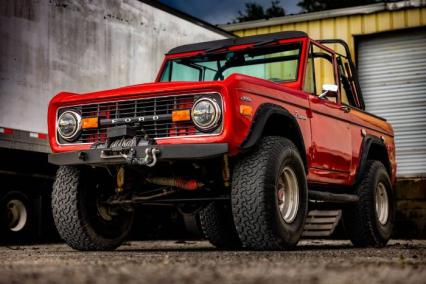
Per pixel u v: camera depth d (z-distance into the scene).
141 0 7.66
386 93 13.04
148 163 3.96
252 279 1.77
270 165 3.99
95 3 7.07
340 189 5.60
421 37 12.78
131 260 2.93
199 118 3.93
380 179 5.79
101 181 4.64
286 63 5.06
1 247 5.96
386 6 12.67
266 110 4.11
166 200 4.41
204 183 4.30
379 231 5.64
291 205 4.25
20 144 6.23
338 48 12.75
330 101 5.22
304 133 4.61
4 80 6.10
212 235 5.53
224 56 5.34
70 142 4.44
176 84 4.08
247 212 3.93
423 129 12.75
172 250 4.79
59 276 1.88
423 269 2.17
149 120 4.09
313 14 12.98
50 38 6.55
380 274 1.95
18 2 6.25
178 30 8.22
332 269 2.13
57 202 4.48
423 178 12.62
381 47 13.09
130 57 7.48
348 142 5.39
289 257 3.20
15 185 7.03
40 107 6.43
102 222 4.62
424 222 11.87
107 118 4.31
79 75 6.84
